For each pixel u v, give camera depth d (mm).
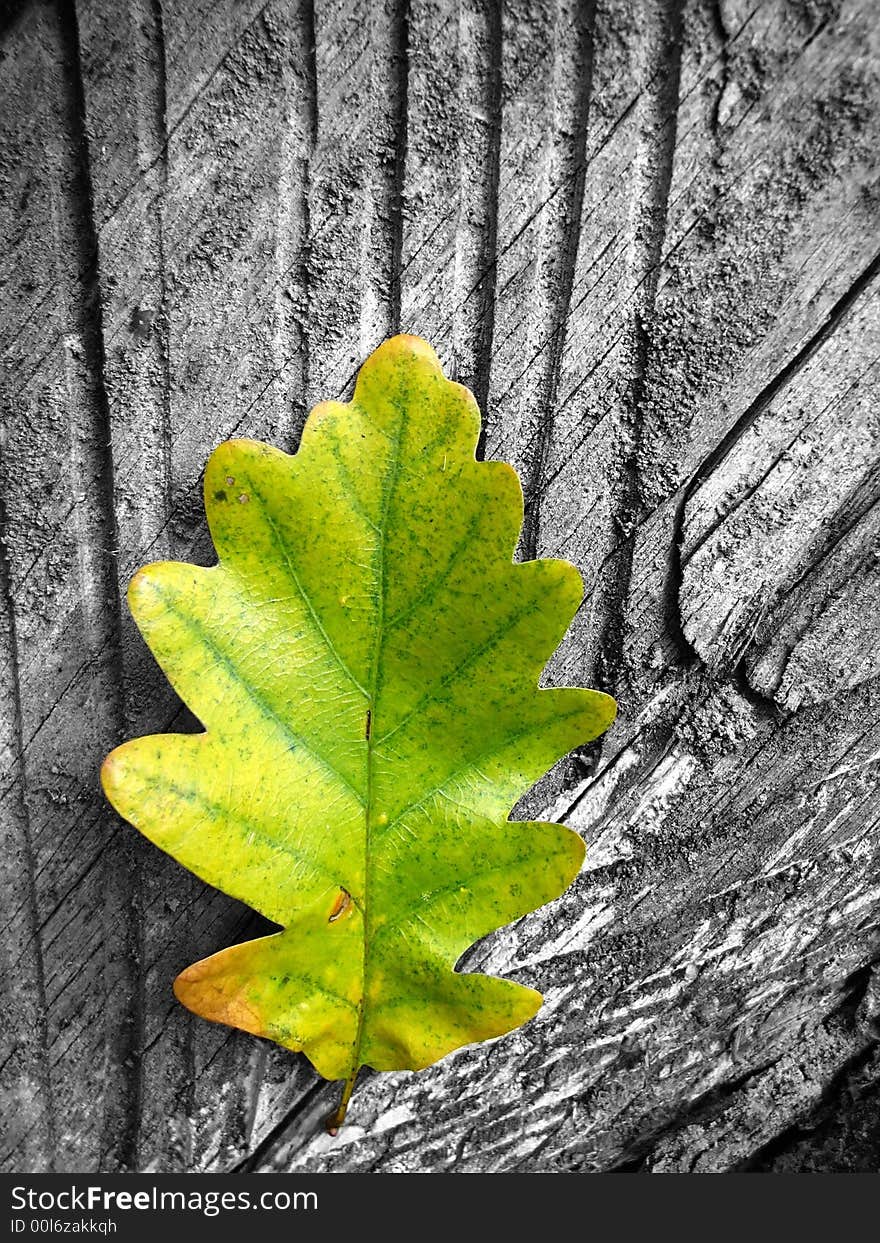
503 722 170
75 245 161
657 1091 211
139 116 157
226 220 162
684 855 195
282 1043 175
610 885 196
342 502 161
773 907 201
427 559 163
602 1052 206
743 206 161
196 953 190
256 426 170
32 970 189
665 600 180
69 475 170
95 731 180
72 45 154
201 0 154
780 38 154
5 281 162
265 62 156
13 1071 194
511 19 155
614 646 183
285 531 161
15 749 180
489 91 158
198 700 161
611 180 161
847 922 205
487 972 197
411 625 166
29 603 175
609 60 156
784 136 158
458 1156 207
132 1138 200
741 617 181
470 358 169
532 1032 202
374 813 172
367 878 174
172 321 165
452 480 160
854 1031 214
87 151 158
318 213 162
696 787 191
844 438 171
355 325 167
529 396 170
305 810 170
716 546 177
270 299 165
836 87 156
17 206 159
